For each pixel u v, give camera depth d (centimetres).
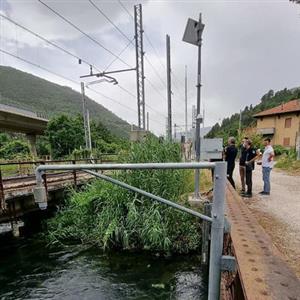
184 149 968
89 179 1141
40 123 3709
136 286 564
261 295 111
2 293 556
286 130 3603
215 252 158
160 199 175
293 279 127
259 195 728
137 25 1548
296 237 384
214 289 160
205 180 1034
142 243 714
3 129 3344
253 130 4044
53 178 1227
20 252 761
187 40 609
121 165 166
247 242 189
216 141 627
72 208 930
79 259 699
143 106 1570
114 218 724
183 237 708
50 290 563
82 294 544
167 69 1052
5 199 785
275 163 1966
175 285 562
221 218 156
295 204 604
